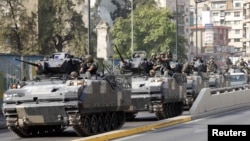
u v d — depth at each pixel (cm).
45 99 4178
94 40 18700
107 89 4612
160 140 4097
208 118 6150
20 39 15062
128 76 5212
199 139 4131
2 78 6700
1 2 15050
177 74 6569
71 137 4409
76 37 15688
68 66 4512
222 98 7362
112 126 4806
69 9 15750
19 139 4341
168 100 6091
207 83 8856
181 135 4431
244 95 8500
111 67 9462
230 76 11006
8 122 4306
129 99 5134
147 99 5897
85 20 19150
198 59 9012
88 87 4253
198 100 6462
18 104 4241
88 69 4559
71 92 4138
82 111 4172
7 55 6812
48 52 15450
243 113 6806
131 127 5078
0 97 6650
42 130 4772
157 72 6300
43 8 15725
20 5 15475
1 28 14825
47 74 4500
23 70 7044
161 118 6106
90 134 4381
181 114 6744
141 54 6462
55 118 4200
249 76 12125
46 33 15462
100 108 4466
